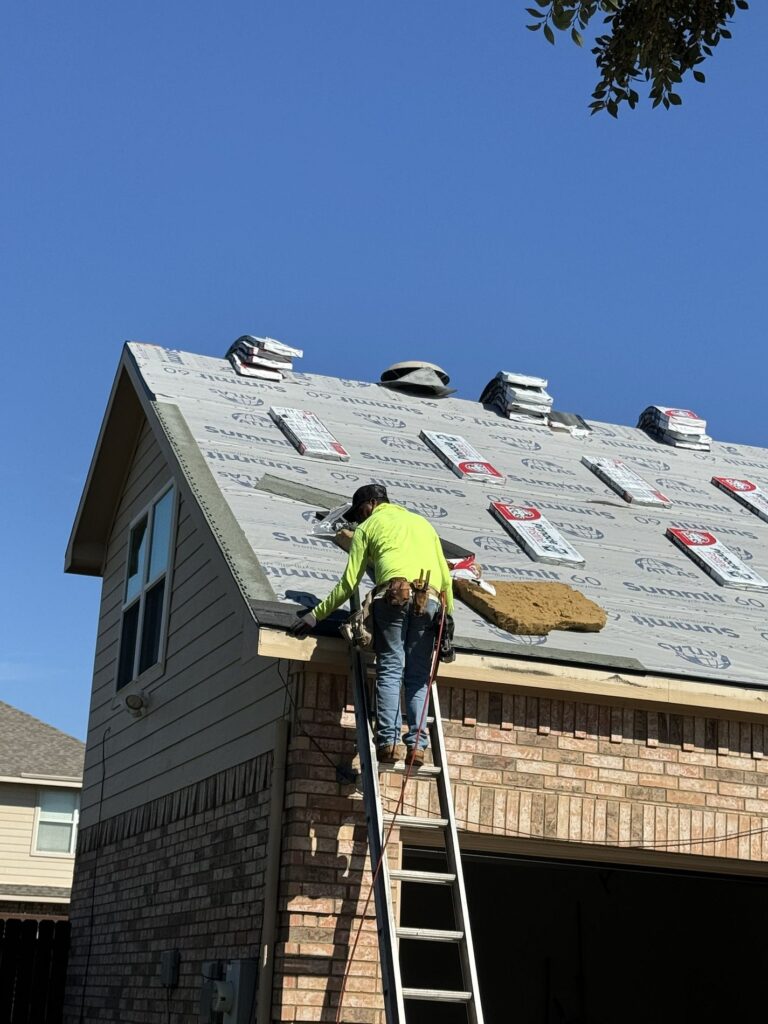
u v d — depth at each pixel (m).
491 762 8.26
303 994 7.52
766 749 8.91
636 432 14.97
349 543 9.13
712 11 8.43
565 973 14.14
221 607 10.05
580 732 8.52
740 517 12.43
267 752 8.46
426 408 13.81
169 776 10.63
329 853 7.76
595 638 8.80
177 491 11.88
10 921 13.03
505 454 12.78
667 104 8.67
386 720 7.27
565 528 10.91
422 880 7.06
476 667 8.03
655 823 8.51
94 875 12.38
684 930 13.62
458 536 10.20
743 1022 12.66
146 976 10.34
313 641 7.65
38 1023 12.77
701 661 8.80
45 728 30.38
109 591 13.94
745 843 8.66
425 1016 13.84
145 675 11.79
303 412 12.25
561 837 8.27
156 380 12.17
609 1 8.02
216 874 9.11
